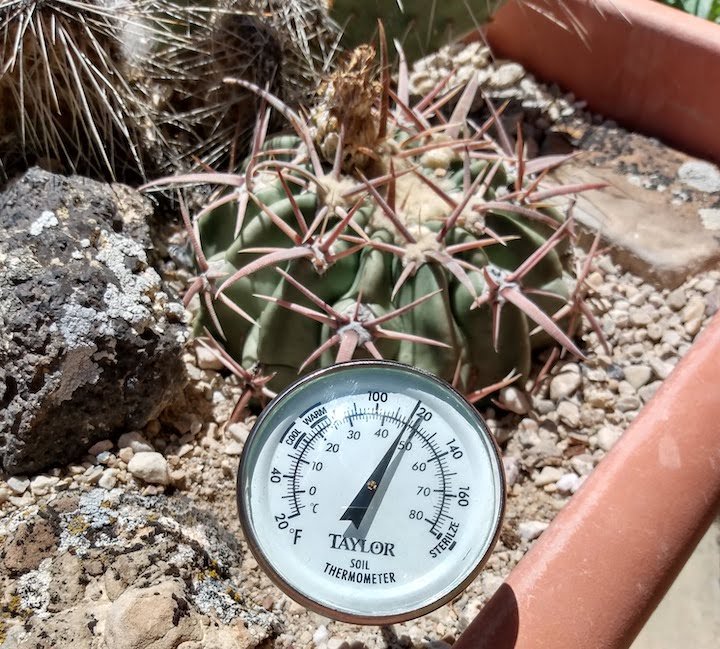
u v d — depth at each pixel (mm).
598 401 218
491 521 131
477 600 179
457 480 134
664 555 156
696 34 260
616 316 239
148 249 211
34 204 200
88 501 172
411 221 189
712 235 251
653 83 277
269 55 248
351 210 176
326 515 132
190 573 165
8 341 179
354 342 176
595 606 149
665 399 178
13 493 181
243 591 175
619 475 165
